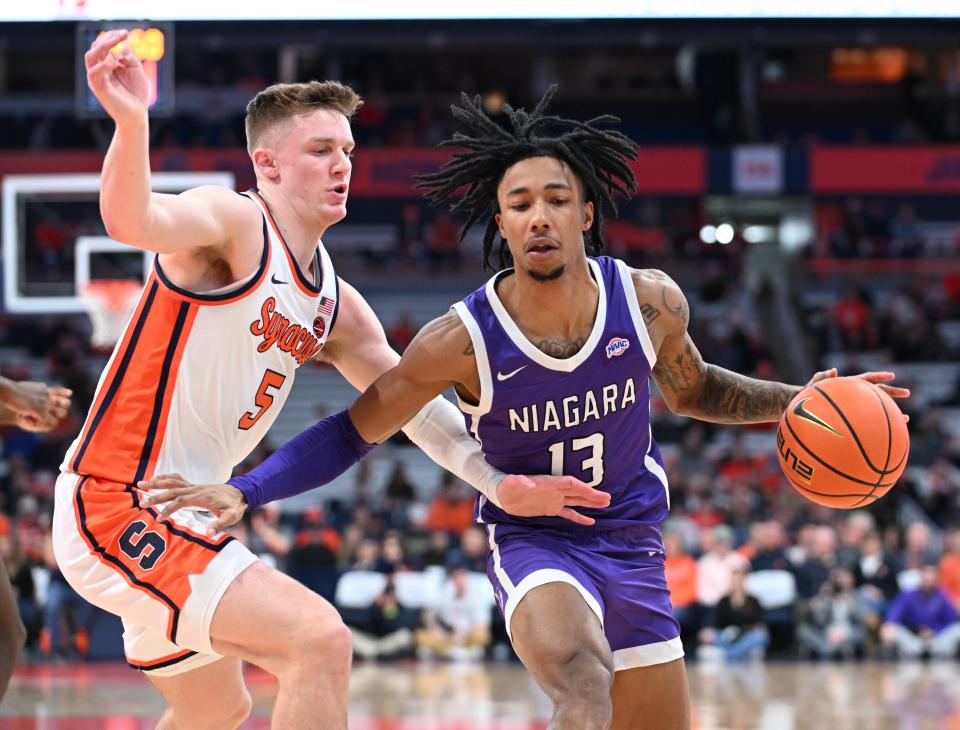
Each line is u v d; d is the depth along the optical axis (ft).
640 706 10.44
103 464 9.70
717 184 56.44
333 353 11.14
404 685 25.44
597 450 10.30
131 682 26.76
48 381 46.21
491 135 10.14
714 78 69.10
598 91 72.64
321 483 10.27
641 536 10.57
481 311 10.04
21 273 32.48
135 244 8.76
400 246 59.62
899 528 35.27
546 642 9.39
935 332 53.42
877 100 72.64
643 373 10.25
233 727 10.69
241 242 9.49
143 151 8.44
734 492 36.55
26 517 33.60
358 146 63.57
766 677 27.12
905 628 31.60
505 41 49.90
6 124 61.57
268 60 67.51
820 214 63.46
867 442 10.28
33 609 31.76
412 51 71.31
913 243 59.62
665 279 10.50
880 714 20.24
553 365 9.91
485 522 10.77
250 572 9.29
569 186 9.87
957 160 57.00
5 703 22.30
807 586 31.96
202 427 9.81
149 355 9.66
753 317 56.29
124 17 42.70
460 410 10.59
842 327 54.54
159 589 9.34
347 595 31.76
